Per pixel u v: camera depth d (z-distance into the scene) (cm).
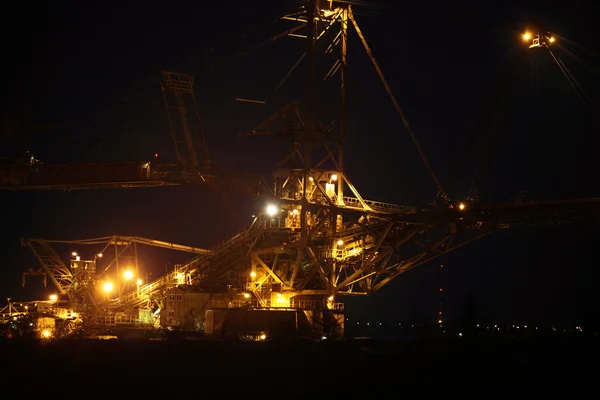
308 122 8838
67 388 4709
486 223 8406
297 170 8838
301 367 5159
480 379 4928
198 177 8819
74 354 5497
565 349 5647
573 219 7869
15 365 5225
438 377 4972
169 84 8825
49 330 8594
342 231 8850
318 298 8869
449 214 8362
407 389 4734
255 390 4691
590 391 4697
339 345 5778
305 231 8644
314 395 4600
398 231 8706
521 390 4716
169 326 8781
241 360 5319
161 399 4503
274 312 7406
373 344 5844
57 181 8781
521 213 8050
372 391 4694
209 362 5281
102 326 8669
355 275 8706
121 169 8681
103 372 5066
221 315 7444
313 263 8681
